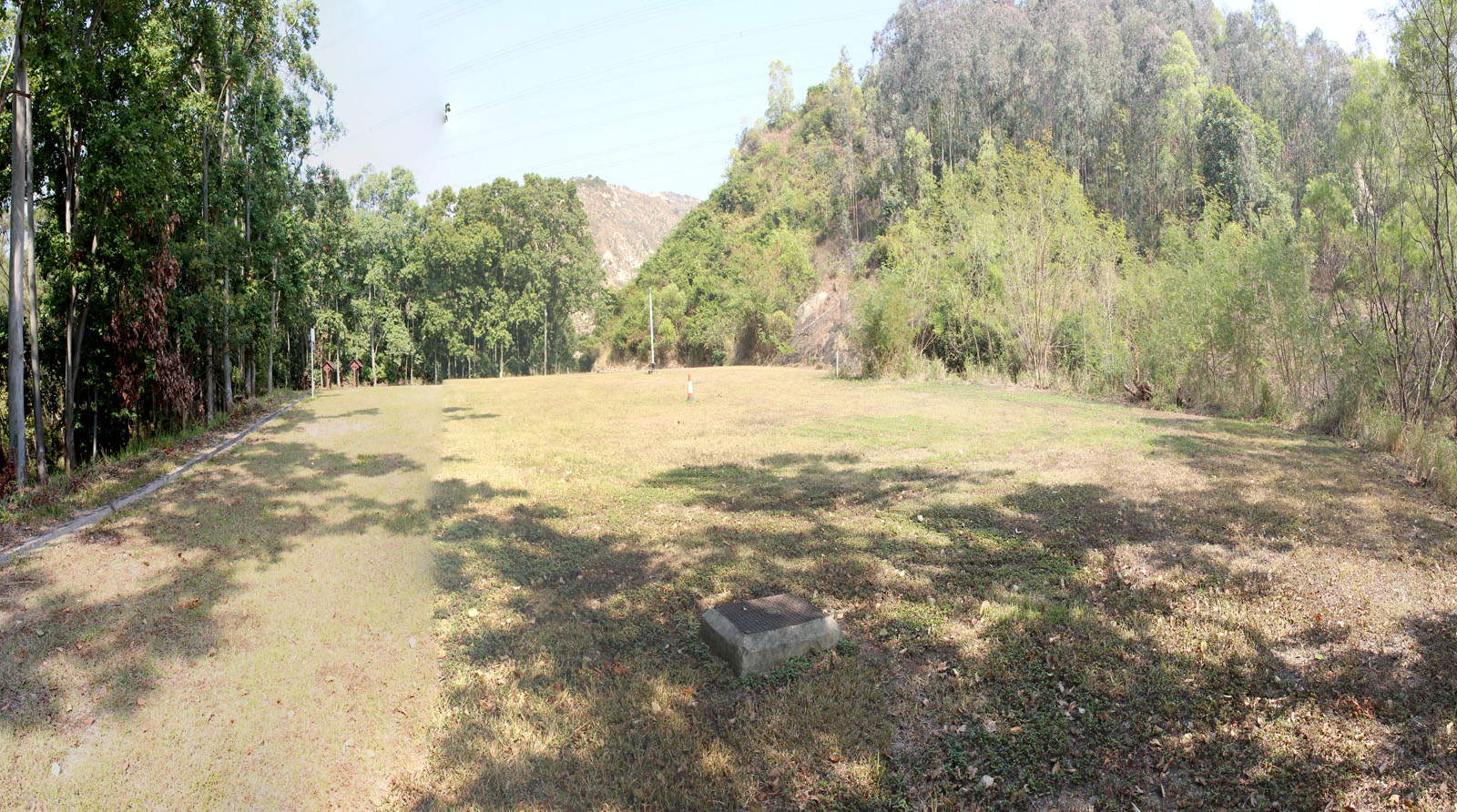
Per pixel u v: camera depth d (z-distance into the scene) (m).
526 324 62.91
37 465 9.00
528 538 6.94
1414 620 5.11
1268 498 8.43
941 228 32.28
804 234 68.25
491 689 4.06
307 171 30.09
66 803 2.70
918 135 56.75
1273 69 56.59
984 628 4.97
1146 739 3.81
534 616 5.09
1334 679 4.35
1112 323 22.11
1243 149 41.34
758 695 4.16
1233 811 3.31
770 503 8.46
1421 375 12.27
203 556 5.38
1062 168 26.55
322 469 9.20
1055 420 15.84
